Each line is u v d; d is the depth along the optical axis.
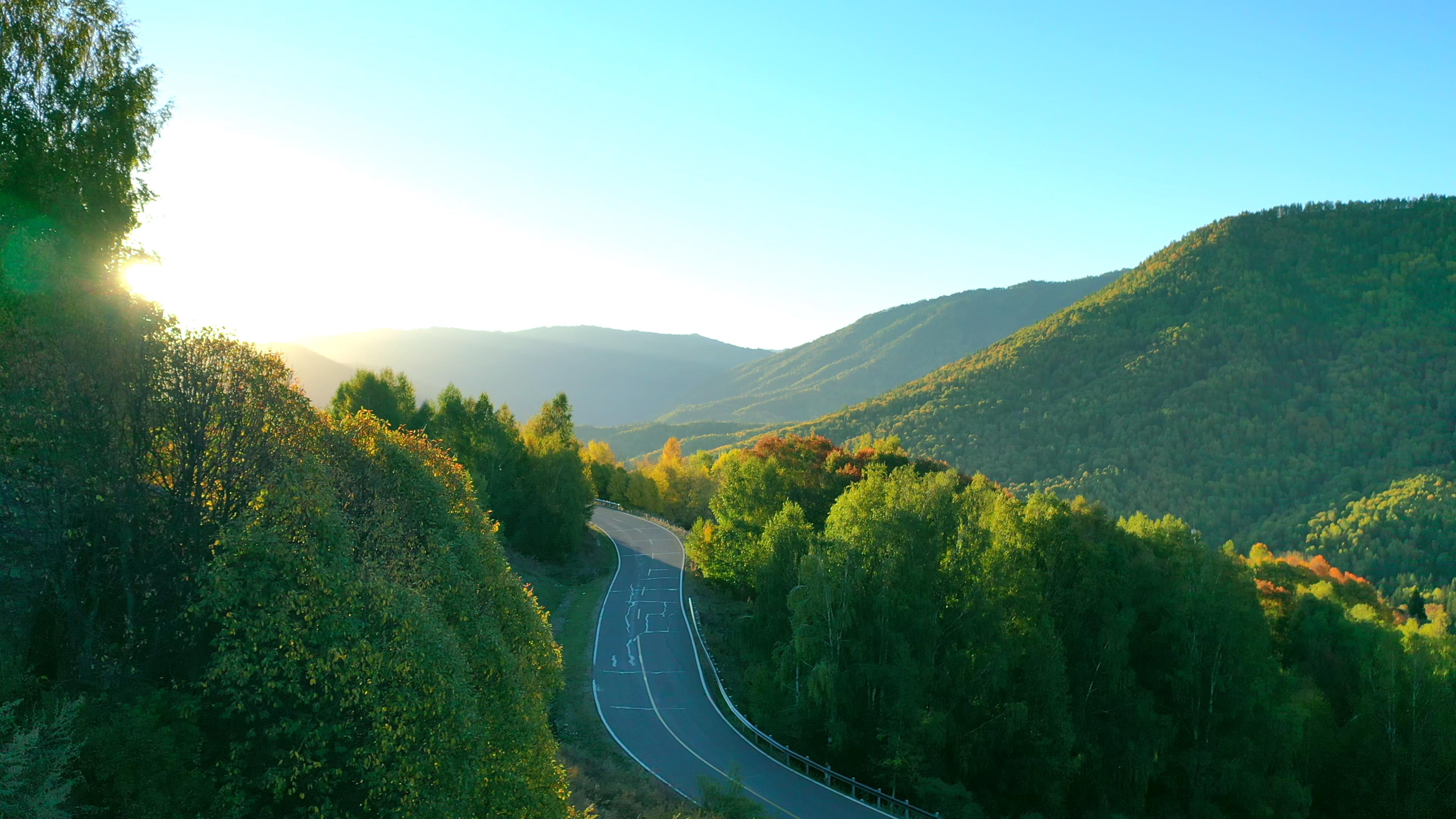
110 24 16.75
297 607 13.94
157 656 14.04
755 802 30.08
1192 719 44.53
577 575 64.81
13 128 15.15
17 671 12.11
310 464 15.38
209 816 12.55
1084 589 44.28
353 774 14.27
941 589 40.47
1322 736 50.62
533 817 16.77
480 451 63.00
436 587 16.94
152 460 14.57
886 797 32.56
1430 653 53.00
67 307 13.84
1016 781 38.00
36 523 13.58
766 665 40.84
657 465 125.00
